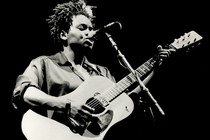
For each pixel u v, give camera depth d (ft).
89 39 8.79
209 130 11.29
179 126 11.34
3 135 10.22
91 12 9.32
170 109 11.53
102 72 9.32
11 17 10.93
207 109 11.46
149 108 9.43
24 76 7.85
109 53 11.29
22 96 7.51
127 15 11.87
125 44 11.78
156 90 11.66
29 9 11.03
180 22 11.95
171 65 11.46
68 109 7.48
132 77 8.56
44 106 7.43
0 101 10.37
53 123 7.52
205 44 11.62
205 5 11.89
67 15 8.93
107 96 8.13
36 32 10.98
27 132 7.38
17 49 10.79
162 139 11.09
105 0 11.72
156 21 11.98
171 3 11.96
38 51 10.88
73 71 8.51
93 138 7.54
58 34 9.00
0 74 10.53
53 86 8.18
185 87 11.66
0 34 10.77
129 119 10.27
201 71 11.63
